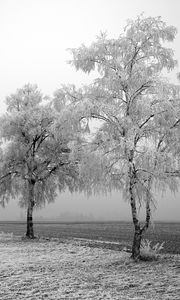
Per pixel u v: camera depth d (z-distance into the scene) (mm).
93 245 27688
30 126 32625
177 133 17766
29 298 11648
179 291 12391
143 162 16938
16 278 15023
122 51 19578
